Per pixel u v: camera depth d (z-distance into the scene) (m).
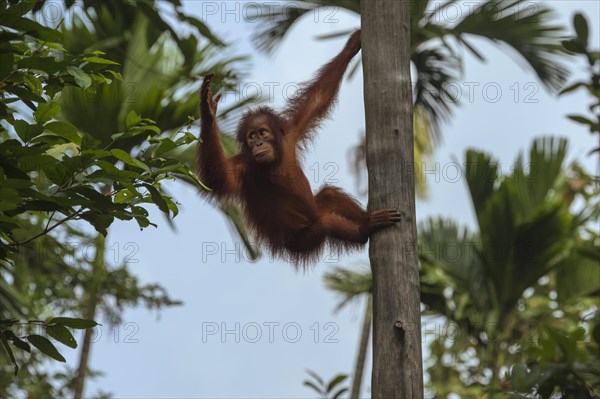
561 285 22.66
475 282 22.89
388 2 10.05
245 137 13.04
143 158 9.48
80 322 9.14
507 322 22.30
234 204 12.86
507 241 22.34
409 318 9.17
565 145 23.03
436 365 22.77
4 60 8.38
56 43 9.43
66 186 8.91
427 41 22.27
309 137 13.48
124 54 18.91
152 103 18.06
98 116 17.88
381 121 9.73
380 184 9.63
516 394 10.13
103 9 17.80
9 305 18.25
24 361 22.52
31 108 9.34
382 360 9.00
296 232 12.59
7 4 9.37
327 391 11.68
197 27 14.28
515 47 22.62
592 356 10.45
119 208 9.02
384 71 9.84
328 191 12.88
